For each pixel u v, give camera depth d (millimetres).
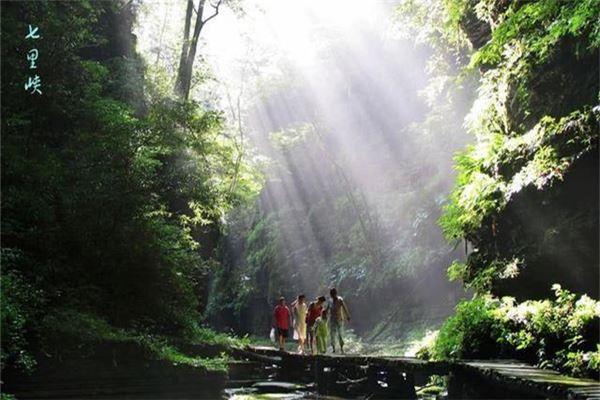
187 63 25578
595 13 9414
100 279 13719
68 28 13961
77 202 12844
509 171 12383
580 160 10664
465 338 11734
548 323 9656
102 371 10539
